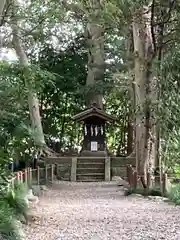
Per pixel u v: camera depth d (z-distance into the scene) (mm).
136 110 16234
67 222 9883
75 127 33344
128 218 10414
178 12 14000
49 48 30469
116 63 28047
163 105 15375
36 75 11625
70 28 29812
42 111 32562
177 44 15164
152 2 13766
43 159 23984
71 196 16078
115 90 27969
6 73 10906
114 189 18922
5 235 6820
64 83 29953
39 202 13305
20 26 16984
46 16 15703
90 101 29469
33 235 8250
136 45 16016
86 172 24453
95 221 10039
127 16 14344
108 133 34156
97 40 27531
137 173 16125
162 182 15242
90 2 14977
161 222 9742
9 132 9547
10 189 9578
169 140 16516
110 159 24906
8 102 10492
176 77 15344
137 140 16391
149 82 15734
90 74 29188
